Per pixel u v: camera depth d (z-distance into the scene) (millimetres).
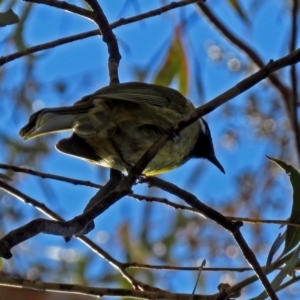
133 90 9680
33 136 8516
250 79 7035
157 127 9703
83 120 9062
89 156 9555
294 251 7852
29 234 5270
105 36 9664
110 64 10062
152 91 9867
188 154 10930
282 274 7750
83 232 6488
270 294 7121
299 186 7859
